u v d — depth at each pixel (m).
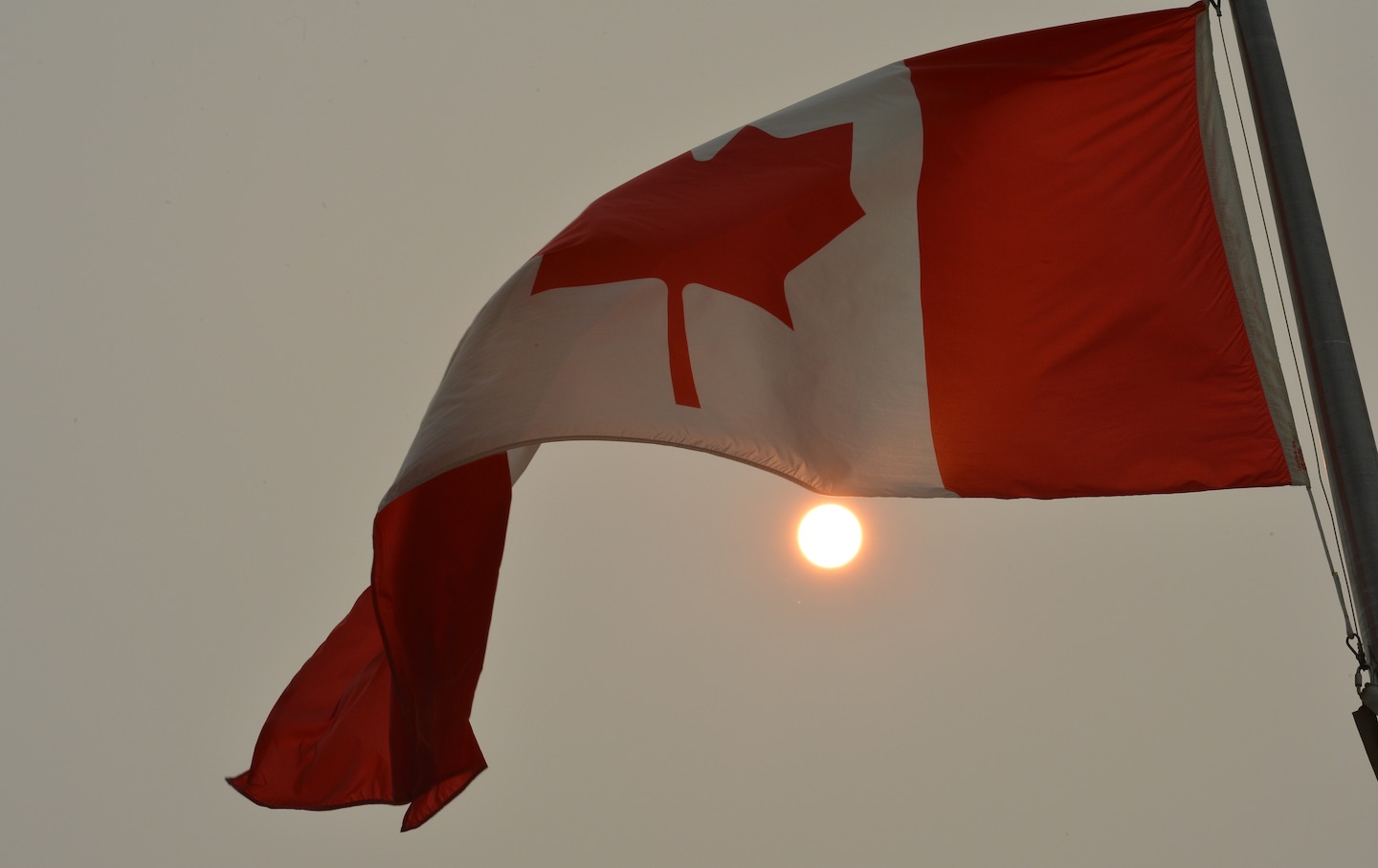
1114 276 18.08
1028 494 17.33
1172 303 17.86
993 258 18.39
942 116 19.22
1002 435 17.59
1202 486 17.11
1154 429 17.41
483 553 16.72
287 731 18.92
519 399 16.16
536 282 17.02
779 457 16.69
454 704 16.14
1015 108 19.12
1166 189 18.39
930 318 18.11
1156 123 18.70
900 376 17.78
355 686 19.09
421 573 16.28
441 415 15.91
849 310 18.00
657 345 16.88
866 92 19.75
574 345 16.70
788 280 17.88
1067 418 17.59
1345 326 16.22
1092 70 19.11
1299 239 16.72
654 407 16.53
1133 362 17.75
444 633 16.28
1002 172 18.81
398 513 16.28
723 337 17.25
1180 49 18.91
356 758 18.67
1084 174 18.62
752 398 16.97
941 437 17.55
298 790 18.69
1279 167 17.20
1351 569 15.20
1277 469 17.05
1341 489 15.48
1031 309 18.03
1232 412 17.36
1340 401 15.73
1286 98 17.55
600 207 18.19
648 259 17.45
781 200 18.42
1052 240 18.38
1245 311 17.64
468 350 16.50
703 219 18.06
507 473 17.08
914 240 18.50
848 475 17.22
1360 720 14.77
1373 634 14.70
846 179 18.75
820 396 17.44
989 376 17.84
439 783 16.19
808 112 19.59
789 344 17.53
